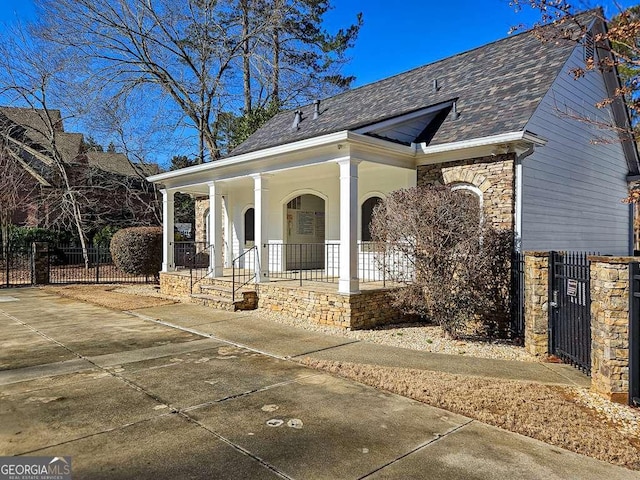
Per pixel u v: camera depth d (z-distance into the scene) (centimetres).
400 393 496
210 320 927
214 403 459
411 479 316
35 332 809
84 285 1650
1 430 390
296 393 492
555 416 431
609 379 476
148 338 761
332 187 1269
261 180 1091
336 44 2594
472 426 409
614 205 1357
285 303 977
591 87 1177
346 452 355
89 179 2378
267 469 327
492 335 827
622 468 336
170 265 1452
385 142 882
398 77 1413
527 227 890
